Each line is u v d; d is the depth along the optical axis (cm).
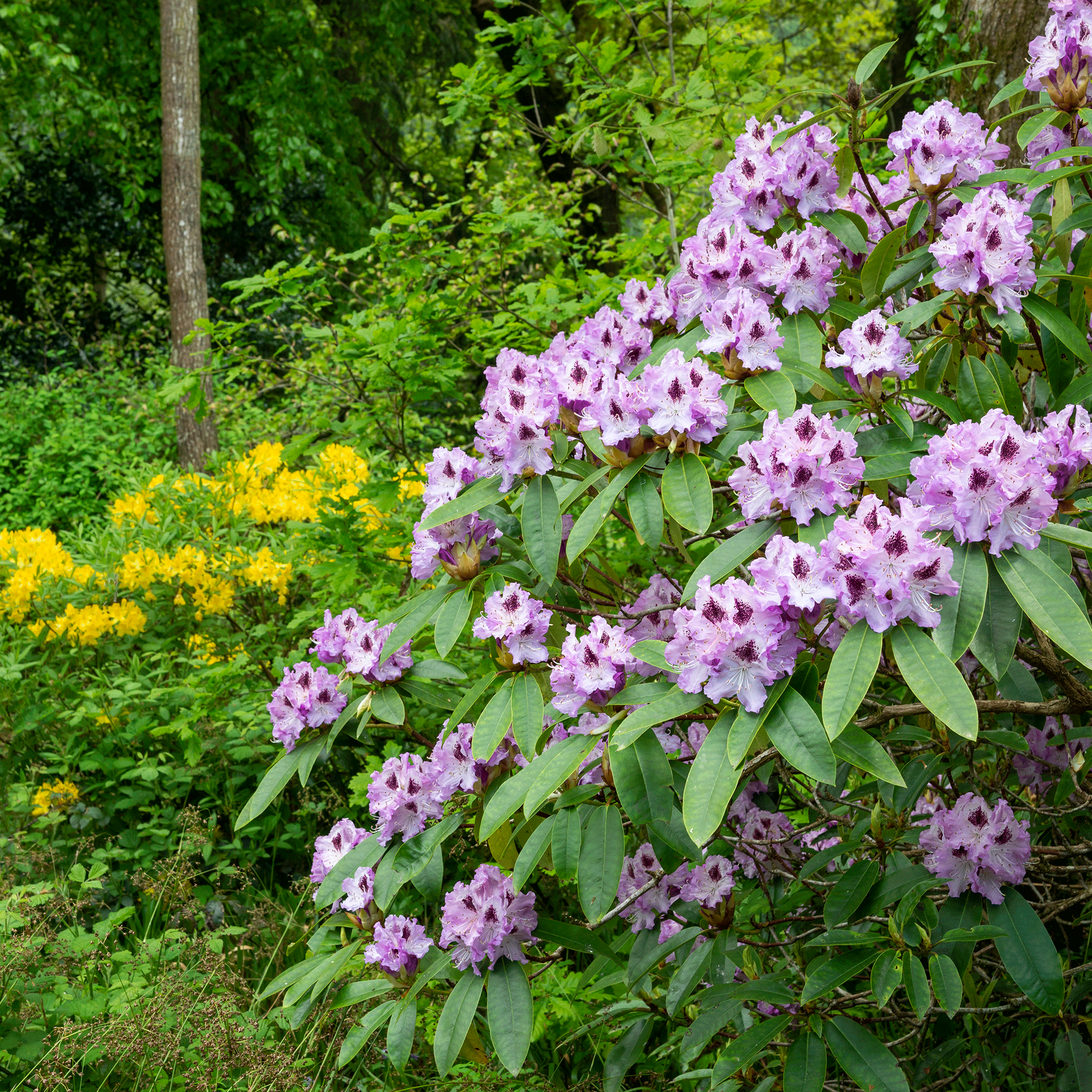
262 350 1149
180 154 1020
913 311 198
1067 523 197
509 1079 273
